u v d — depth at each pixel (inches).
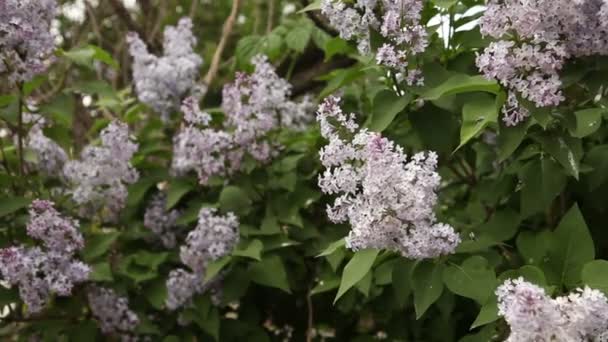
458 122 74.3
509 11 66.1
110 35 129.6
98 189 86.4
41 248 80.9
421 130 73.1
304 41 90.1
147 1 115.6
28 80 78.3
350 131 69.1
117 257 87.4
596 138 74.2
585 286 62.8
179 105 91.0
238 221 82.4
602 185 73.4
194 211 86.6
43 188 87.7
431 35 73.9
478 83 68.7
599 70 68.6
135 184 88.7
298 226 83.9
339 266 81.0
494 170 80.3
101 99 93.1
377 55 70.7
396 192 65.9
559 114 68.2
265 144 83.7
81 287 84.1
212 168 83.7
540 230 74.3
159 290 85.2
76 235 80.1
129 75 118.3
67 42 119.6
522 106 66.6
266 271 81.2
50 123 87.9
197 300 82.4
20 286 78.3
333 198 84.0
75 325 84.0
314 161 85.3
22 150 84.4
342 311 85.3
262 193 85.1
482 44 74.0
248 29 122.0
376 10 72.9
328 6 72.7
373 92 81.8
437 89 70.1
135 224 89.5
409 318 81.7
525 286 61.4
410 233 66.9
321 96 78.9
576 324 61.5
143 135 92.7
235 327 84.4
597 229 74.5
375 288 82.0
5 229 83.1
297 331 87.8
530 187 71.6
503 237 73.8
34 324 84.4
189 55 92.0
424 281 68.3
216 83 112.7
